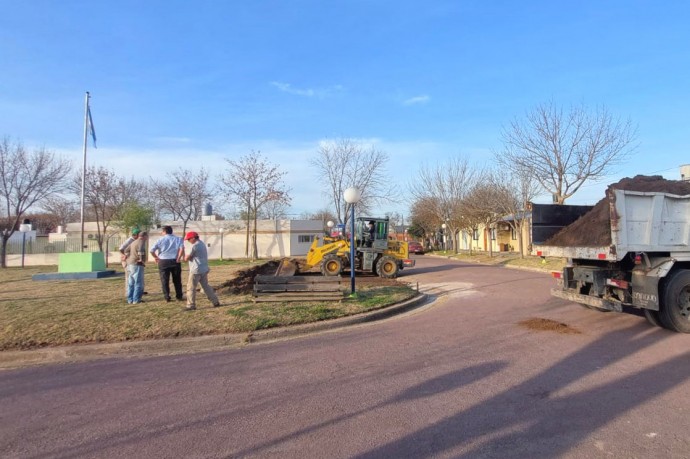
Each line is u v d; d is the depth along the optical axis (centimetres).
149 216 3606
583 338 708
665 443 352
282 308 901
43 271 2370
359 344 694
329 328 818
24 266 3014
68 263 1798
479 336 733
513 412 418
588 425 387
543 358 596
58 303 967
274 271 2109
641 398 449
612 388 479
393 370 554
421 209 4822
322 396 468
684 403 434
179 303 957
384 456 338
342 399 458
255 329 764
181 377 543
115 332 721
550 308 1005
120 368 588
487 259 3186
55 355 650
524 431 377
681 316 733
